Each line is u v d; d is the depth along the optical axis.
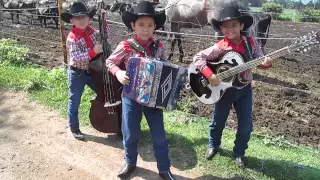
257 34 7.76
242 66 3.46
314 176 3.94
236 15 3.39
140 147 4.46
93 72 4.23
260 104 6.65
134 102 3.45
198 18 8.72
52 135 4.72
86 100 5.62
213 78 3.53
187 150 4.37
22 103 5.59
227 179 3.85
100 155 4.31
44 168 4.07
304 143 5.26
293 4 27.50
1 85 6.12
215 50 3.57
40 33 12.48
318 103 6.77
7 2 14.45
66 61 6.87
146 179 3.84
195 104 6.29
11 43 8.43
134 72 3.28
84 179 3.88
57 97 5.72
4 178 3.87
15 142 4.55
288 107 6.57
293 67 9.19
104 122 4.51
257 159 4.22
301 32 15.45
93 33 4.38
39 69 7.07
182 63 9.34
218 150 4.29
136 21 3.29
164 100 3.32
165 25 9.59
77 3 4.23
